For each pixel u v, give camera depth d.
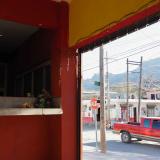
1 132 5.55
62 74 5.78
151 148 13.87
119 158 11.45
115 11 4.46
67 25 5.90
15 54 9.07
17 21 5.54
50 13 5.80
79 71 5.95
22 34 7.40
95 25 4.95
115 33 4.85
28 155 5.73
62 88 5.74
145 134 14.38
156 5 3.79
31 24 5.70
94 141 16.89
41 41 6.82
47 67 6.56
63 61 5.80
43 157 5.85
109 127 25.16
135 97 35.53
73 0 5.75
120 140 17.14
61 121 5.66
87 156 11.80
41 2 5.73
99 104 14.27
